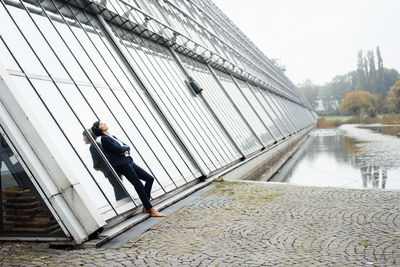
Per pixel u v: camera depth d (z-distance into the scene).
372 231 5.98
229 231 6.25
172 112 11.33
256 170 17.02
